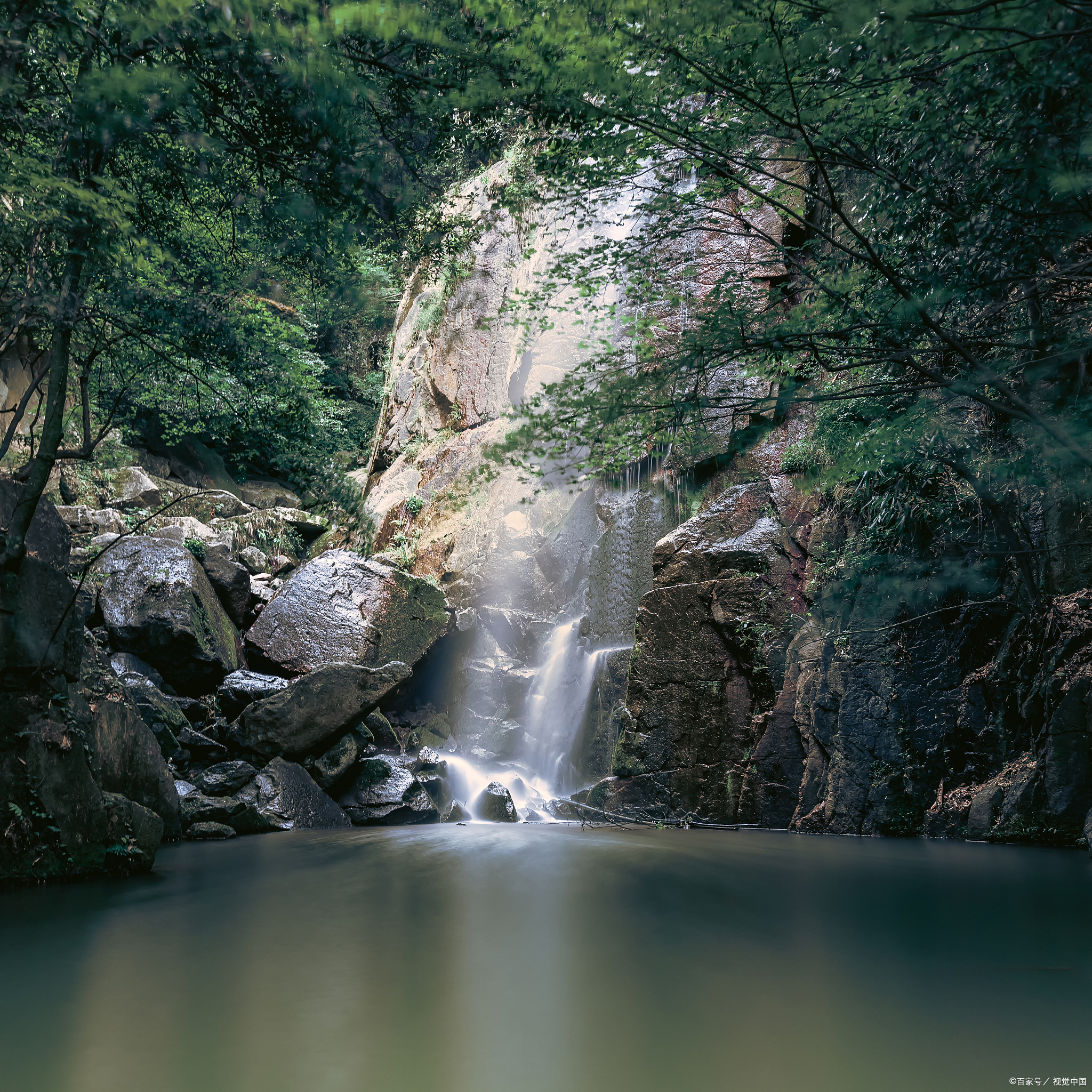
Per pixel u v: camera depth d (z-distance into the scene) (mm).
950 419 5828
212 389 7945
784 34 3641
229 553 18938
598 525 18641
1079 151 4055
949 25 3314
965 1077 2900
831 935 5020
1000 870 7668
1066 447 4699
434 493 23219
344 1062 3043
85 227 4730
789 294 5207
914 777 10750
